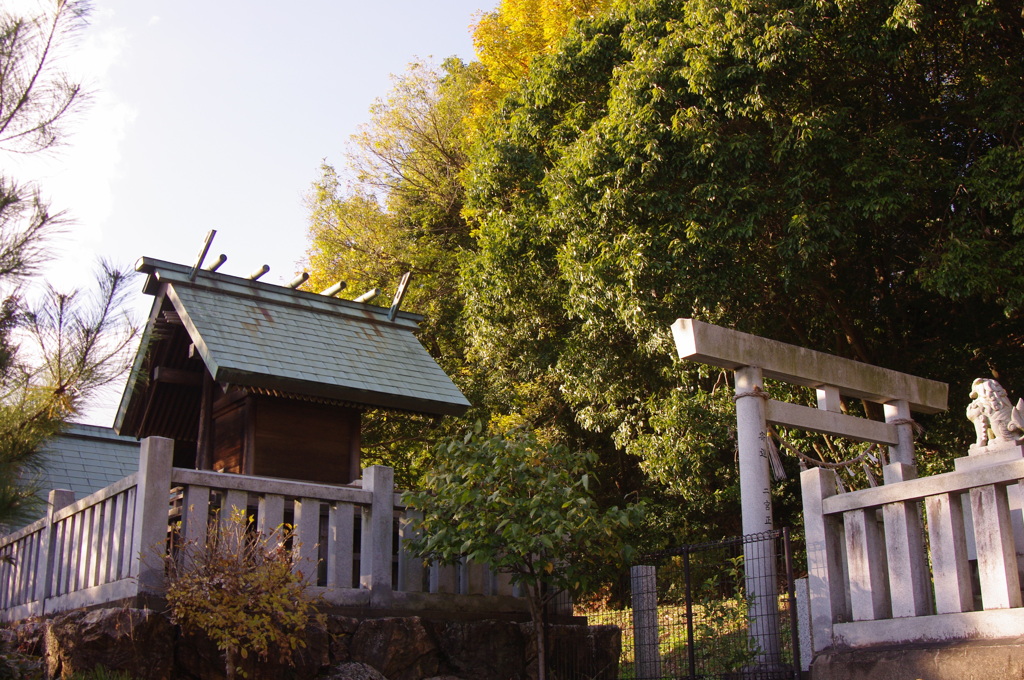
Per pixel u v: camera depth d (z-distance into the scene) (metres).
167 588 7.05
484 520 7.79
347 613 8.05
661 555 8.41
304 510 8.16
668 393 15.80
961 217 13.16
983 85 14.19
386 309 12.87
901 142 13.21
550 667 8.73
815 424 9.73
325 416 11.44
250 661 7.16
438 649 8.28
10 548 10.30
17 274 6.71
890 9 13.37
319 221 25.56
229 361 10.02
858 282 15.71
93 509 8.45
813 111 13.36
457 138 25.17
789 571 7.03
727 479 15.66
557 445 8.74
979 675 5.52
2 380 6.64
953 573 6.01
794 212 13.21
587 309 14.52
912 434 10.62
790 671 6.99
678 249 13.16
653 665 8.29
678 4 15.11
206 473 7.72
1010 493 6.59
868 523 6.68
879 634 6.38
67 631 7.32
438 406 11.48
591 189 14.12
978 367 14.66
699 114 13.45
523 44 22.67
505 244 15.69
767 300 15.23
